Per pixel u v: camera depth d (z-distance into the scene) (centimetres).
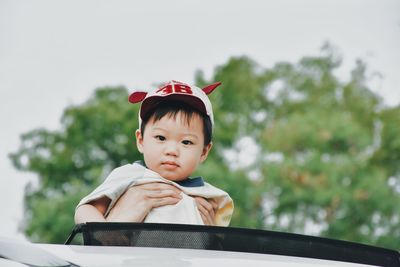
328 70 3198
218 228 301
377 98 3103
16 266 246
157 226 301
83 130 2820
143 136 486
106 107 2833
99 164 2798
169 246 299
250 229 303
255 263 272
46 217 2367
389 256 315
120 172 459
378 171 2616
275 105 3144
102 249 272
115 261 260
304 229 2536
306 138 2683
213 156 2848
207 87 507
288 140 2694
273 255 285
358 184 2569
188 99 479
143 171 466
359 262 311
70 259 260
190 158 479
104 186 451
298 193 2538
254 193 2520
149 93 491
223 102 3120
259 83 3183
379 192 2550
